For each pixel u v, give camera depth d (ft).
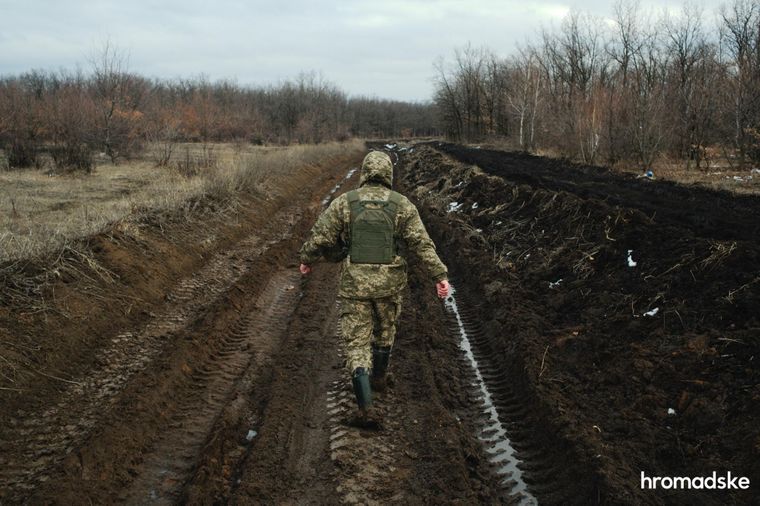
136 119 80.07
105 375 17.79
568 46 123.95
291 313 25.05
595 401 15.72
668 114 60.90
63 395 16.40
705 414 13.64
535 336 19.60
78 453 12.88
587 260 24.57
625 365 16.60
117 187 49.96
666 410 14.44
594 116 67.10
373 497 12.41
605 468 12.19
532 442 14.67
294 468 13.41
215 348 20.58
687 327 16.99
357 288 14.89
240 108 153.89
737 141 58.13
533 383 16.65
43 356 17.33
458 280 29.53
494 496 12.55
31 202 39.99
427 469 13.33
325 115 184.96
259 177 53.98
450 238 36.58
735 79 59.21
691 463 12.62
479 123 191.01
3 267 20.86
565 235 28.66
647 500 11.29
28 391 15.81
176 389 17.20
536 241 30.48
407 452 14.06
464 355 20.26
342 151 132.46
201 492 12.20
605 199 34.22
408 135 313.73
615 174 54.80
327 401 16.67
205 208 38.11
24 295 19.58
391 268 15.03
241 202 44.32
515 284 25.81
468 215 42.96
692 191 40.16
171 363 17.94
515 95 137.49
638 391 15.47
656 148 58.44
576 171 59.41
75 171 58.34
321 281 29.35
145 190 45.57
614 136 64.28
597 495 11.63
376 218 14.90
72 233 25.76
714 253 19.61
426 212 47.19
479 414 16.17
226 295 25.27
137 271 24.97
